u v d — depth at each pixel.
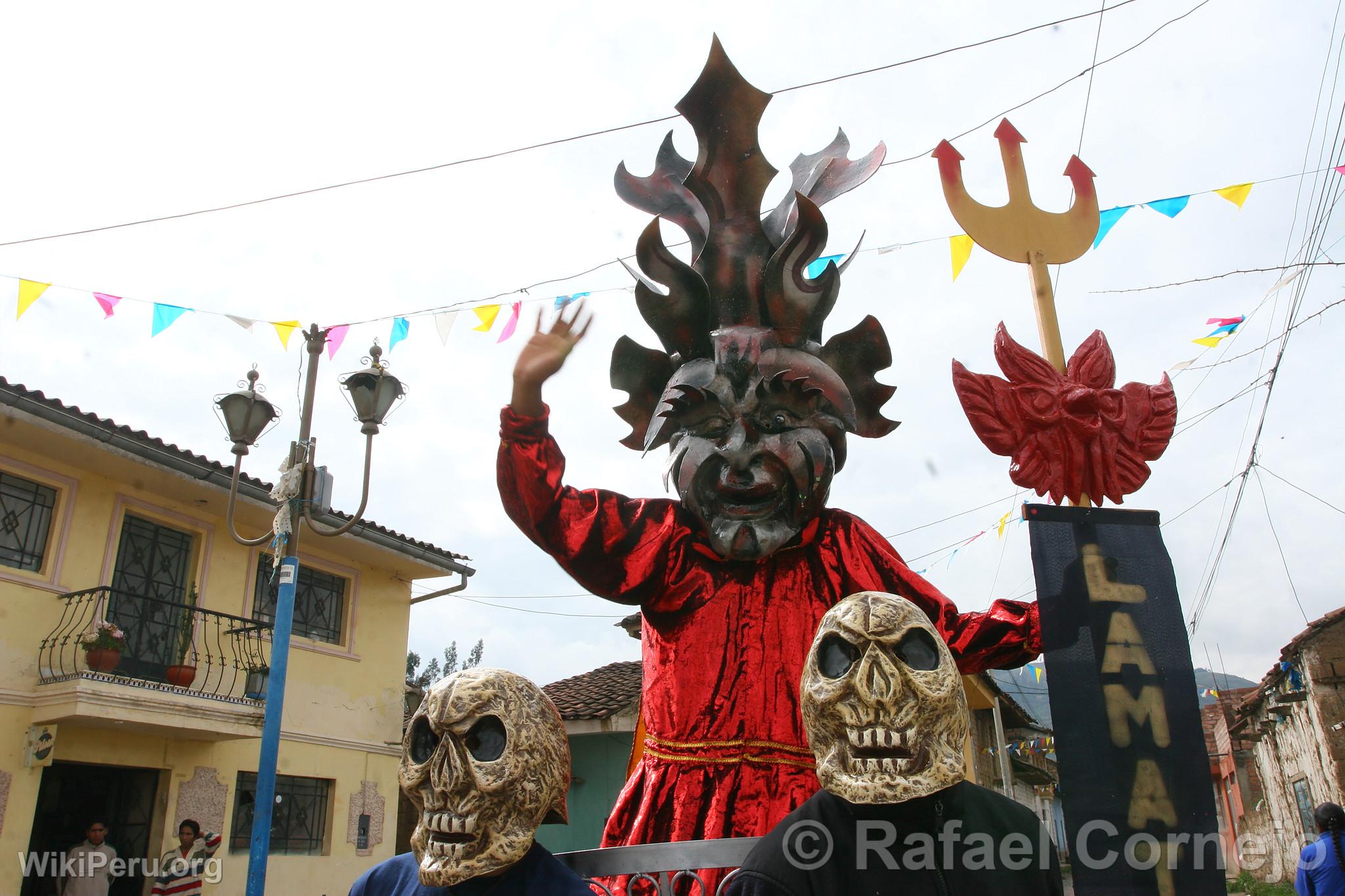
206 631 11.23
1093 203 3.22
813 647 2.09
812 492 2.79
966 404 2.86
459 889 2.07
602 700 12.77
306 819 12.21
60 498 10.15
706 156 3.18
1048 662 2.62
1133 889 2.43
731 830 2.66
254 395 7.12
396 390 7.25
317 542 12.60
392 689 13.58
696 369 2.93
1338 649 14.57
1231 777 23.52
